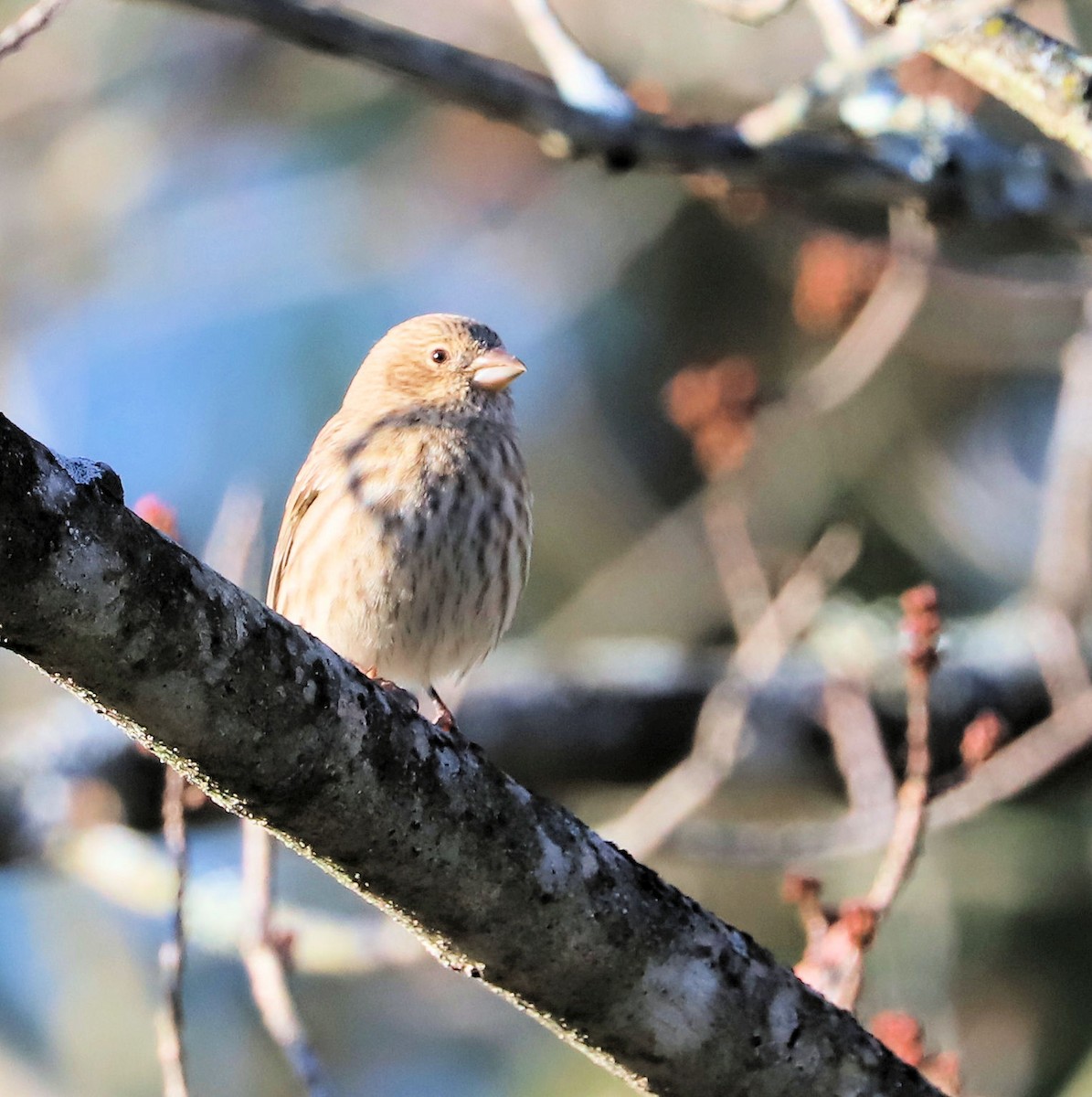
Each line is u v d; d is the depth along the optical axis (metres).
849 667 10.49
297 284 16.67
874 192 8.00
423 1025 13.94
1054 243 12.92
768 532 13.68
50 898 14.38
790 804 12.45
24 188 16.98
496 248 15.91
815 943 7.38
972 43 6.88
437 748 5.16
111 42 16.70
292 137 17.06
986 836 12.33
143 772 11.03
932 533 13.84
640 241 14.95
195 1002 13.98
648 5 13.92
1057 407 14.12
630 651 12.43
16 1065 13.73
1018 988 12.10
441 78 7.32
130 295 16.83
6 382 16.05
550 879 5.34
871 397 13.84
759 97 13.59
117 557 4.40
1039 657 10.95
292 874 14.17
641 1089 5.73
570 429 15.08
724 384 10.93
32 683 14.34
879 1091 5.73
